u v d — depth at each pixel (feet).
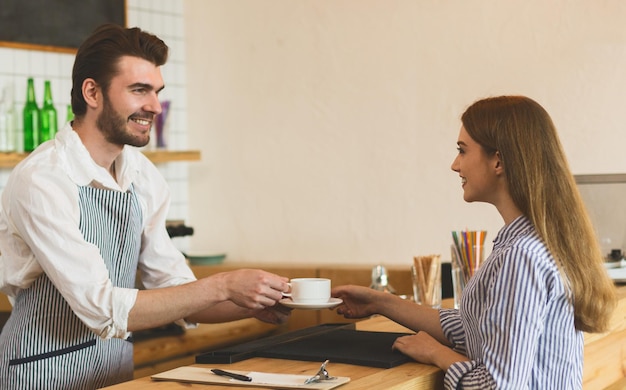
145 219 8.67
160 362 11.32
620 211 9.82
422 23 14.48
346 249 15.34
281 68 15.83
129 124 7.88
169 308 7.39
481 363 6.42
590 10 13.17
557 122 13.48
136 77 7.77
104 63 7.75
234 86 16.31
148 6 16.15
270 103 15.96
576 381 6.64
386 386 6.08
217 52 16.46
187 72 16.79
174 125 16.62
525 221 6.63
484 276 6.54
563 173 6.57
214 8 16.46
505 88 13.85
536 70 13.60
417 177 14.64
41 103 14.46
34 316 7.88
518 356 6.19
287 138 15.83
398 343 7.11
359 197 15.19
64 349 7.93
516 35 13.73
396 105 14.78
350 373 6.55
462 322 6.85
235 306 8.48
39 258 7.48
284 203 15.90
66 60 14.84
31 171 7.55
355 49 15.10
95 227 7.93
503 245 6.61
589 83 13.23
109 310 7.32
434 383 6.63
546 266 6.33
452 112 14.29
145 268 8.83
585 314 6.47
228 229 16.47
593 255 6.52
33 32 14.26
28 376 7.86
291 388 6.01
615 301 6.61
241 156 16.30
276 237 16.01
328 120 15.42
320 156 15.52
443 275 12.00
